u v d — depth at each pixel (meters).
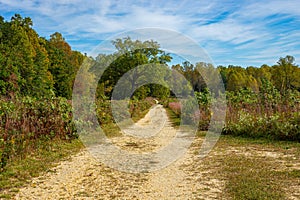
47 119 7.80
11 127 6.14
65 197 4.09
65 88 27.69
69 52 39.81
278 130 7.85
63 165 5.87
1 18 22.75
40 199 3.99
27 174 5.08
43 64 24.50
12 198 4.00
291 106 9.31
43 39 30.42
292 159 5.75
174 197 4.05
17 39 21.91
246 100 10.71
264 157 6.04
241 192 4.03
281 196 3.81
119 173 5.35
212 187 4.37
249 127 8.62
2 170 5.09
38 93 19.16
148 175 5.23
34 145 6.85
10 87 15.48
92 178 5.02
